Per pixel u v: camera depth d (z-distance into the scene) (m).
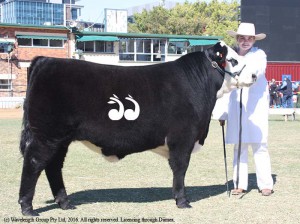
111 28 48.94
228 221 6.17
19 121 23.64
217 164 10.79
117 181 8.82
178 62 6.95
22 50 41.19
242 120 7.82
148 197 7.52
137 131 6.46
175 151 6.71
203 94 6.90
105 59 44.81
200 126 6.84
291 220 6.24
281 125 21.20
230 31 7.91
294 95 30.30
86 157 11.86
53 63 6.34
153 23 69.44
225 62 7.07
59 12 109.38
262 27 39.44
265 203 7.18
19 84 41.12
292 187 8.34
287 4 39.62
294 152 12.62
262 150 7.87
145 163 10.91
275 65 39.78
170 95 6.64
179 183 6.80
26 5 107.38
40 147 6.16
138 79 6.60
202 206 6.97
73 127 6.28
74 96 6.23
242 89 7.85
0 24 40.03
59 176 6.71
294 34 39.97
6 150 12.95
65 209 6.70
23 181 6.24
